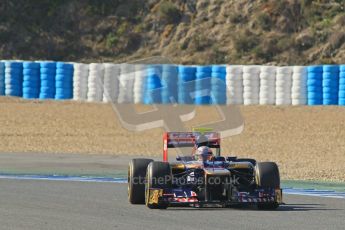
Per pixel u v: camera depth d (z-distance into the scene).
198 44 179.62
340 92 127.50
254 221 39.50
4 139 97.00
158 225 38.03
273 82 130.25
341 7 186.62
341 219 40.75
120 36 186.50
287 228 37.31
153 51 180.38
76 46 184.25
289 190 56.25
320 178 66.56
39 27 188.50
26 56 180.00
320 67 128.62
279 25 183.00
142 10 194.25
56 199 49.19
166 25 188.38
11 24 187.50
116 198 50.09
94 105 131.00
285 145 95.38
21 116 118.56
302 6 186.38
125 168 72.75
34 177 63.47
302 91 129.25
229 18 187.25
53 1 195.75
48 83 136.12
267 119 117.06
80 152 86.81
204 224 38.38
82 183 59.59
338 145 95.69
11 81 136.50
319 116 119.44
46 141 96.19
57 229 36.75
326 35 177.25
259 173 43.81
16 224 38.31
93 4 196.12
